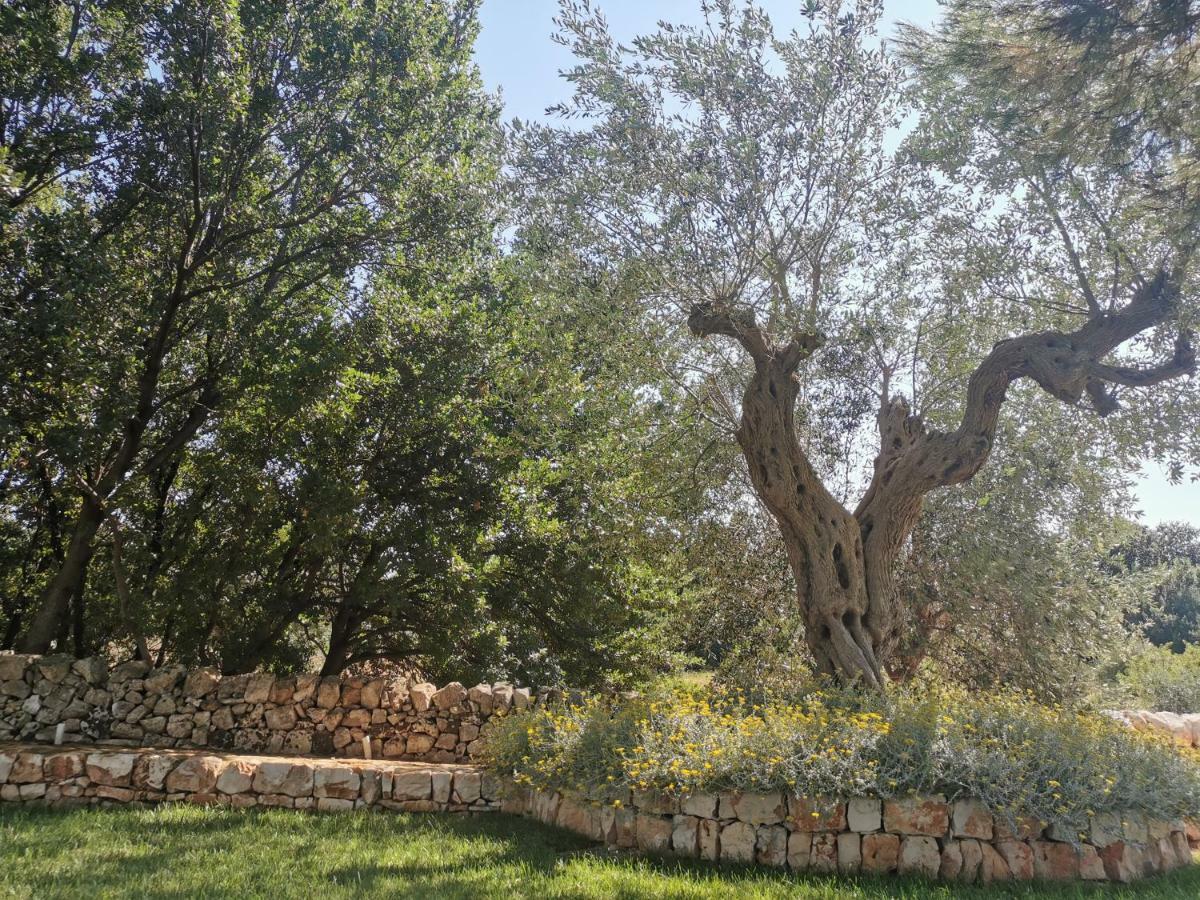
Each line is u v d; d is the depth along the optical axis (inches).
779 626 434.6
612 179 319.6
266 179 456.8
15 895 191.0
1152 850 244.7
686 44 314.5
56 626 404.8
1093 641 420.2
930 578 422.0
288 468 426.3
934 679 436.1
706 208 312.3
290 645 508.4
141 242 432.8
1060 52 314.0
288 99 441.7
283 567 460.4
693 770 243.1
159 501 471.5
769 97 310.5
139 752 319.6
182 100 386.3
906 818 233.3
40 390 368.2
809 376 407.5
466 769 336.5
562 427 418.3
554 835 272.5
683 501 396.2
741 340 331.0
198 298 435.2
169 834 254.4
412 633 515.2
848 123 319.6
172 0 396.2
